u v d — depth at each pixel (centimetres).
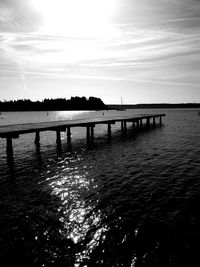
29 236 947
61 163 2123
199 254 825
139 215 1094
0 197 1342
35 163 2136
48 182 1597
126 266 779
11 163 2134
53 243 902
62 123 3080
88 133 3150
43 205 1227
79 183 1564
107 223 1032
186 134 4034
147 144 3058
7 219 1083
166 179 1598
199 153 2434
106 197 1311
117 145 3027
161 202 1227
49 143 3284
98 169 1897
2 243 905
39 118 10100
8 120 8756
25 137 3919
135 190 1406
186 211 1122
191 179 1585
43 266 784
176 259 805
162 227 989
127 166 1969
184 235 930
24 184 1562
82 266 783
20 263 798
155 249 855
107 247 873
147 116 5144
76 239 923
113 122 3700
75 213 1130
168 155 2370
